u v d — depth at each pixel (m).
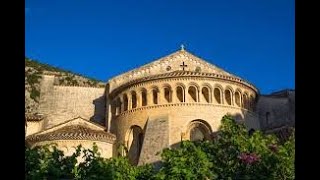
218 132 48.06
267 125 65.25
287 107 67.38
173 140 47.53
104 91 68.12
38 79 72.94
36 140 46.91
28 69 77.25
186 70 53.59
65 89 69.00
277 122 66.19
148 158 46.41
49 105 67.44
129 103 51.50
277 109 67.19
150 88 50.00
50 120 65.81
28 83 71.69
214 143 31.67
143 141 47.81
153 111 49.25
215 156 30.41
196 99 48.91
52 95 68.50
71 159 24.92
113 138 49.38
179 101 48.84
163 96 49.38
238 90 51.19
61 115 66.56
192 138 49.75
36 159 23.61
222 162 29.95
